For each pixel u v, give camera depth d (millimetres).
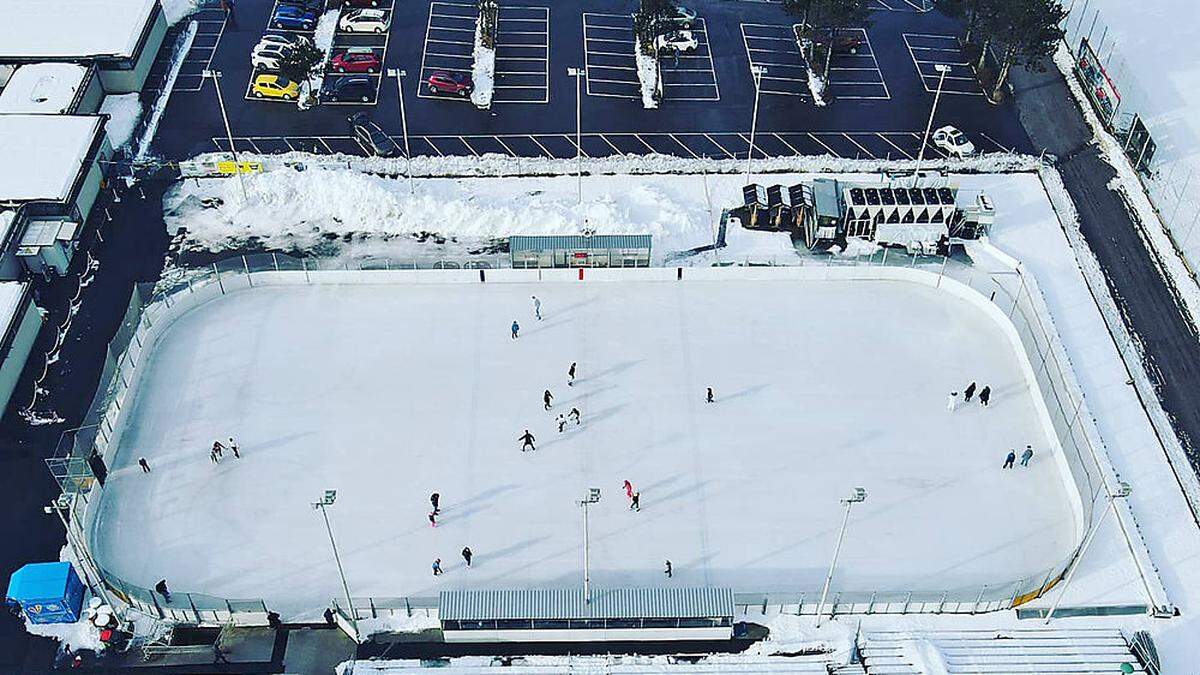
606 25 103188
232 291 75000
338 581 58219
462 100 92750
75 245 77750
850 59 98875
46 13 92688
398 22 102500
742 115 91875
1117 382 70250
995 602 57094
